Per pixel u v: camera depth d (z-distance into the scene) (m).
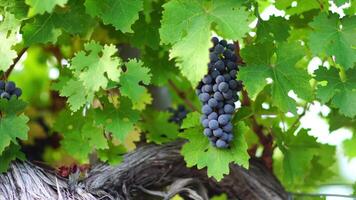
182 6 0.94
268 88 1.09
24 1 1.00
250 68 0.99
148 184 1.18
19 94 1.06
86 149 1.12
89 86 0.97
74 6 1.02
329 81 1.01
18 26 1.00
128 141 1.15
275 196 1.22
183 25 0.94
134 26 1.12
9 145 1.05
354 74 1.02
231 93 1.02
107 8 0.98
